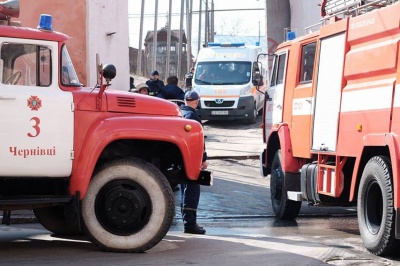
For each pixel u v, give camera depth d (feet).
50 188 31.30
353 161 36.42
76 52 66.54
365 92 33.78
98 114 30.96
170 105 32.68
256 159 72.54
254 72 49.01
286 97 44.29
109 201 31.04
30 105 29.86
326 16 40.34
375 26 33.35
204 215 44.78
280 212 43.47
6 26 30.22
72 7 66.33
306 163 42.60
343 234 37.70
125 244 30.96
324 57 38.99
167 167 34.35
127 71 77.05
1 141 29.53
